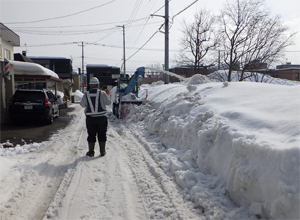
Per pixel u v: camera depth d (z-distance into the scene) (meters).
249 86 6.46
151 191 3.72
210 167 3.82
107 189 3.84
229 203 2.98
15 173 4.27
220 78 21.38
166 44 17.28
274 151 2.61
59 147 6.52
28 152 5.96
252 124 3.75
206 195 3.17
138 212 3.19
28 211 3.22
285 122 3.34
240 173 2.88
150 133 7.44
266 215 2.51
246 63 18.95
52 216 3.09
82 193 3.70
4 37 15.32
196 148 4.46
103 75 48.22
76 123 11.42
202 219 2.83
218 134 3.82
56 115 13.27
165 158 4.92
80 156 5.68
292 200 2.21
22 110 10.34
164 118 7.03
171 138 5.80
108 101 5.75
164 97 11.21
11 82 11.95
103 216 3.08
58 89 28.34
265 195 2.56
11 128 9.97
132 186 4.00
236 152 3.11
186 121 5.70
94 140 5.67
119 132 8.84
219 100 5.95
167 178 4.08
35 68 14.84
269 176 2.52
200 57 26.67
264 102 4.61
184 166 4.21
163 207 3.20
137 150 6.03
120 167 4.85
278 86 5.70
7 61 10.99
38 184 4.07
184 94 8.34
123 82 14.78
